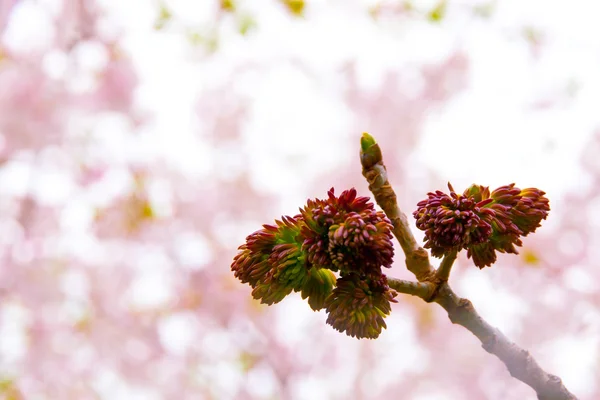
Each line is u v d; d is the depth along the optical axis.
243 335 11.80
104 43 11.53
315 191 12.05
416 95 12.11
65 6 11.25
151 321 11.70
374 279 1.49
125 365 11.59
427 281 1.63
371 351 11.73
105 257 11.52
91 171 11.53
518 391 11.20
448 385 11.50
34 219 11.28
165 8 11.98
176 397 11.70
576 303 10.83
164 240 11.66
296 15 12.36
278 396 11.78
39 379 11.23
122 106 11.67
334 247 1.46
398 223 1.68
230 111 12.33
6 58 11.30
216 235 11.91
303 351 11.82
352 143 12.04
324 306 1.59
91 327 11.49
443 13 12.23
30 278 11.07
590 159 11.48
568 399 1.56
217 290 11.71
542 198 1.65
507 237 1.60
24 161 11.24
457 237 1.52
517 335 10.89
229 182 12.10
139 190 11.74
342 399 11.63
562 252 11.03
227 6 12.23
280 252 1.57
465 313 1.62
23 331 11.23
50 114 11.27
